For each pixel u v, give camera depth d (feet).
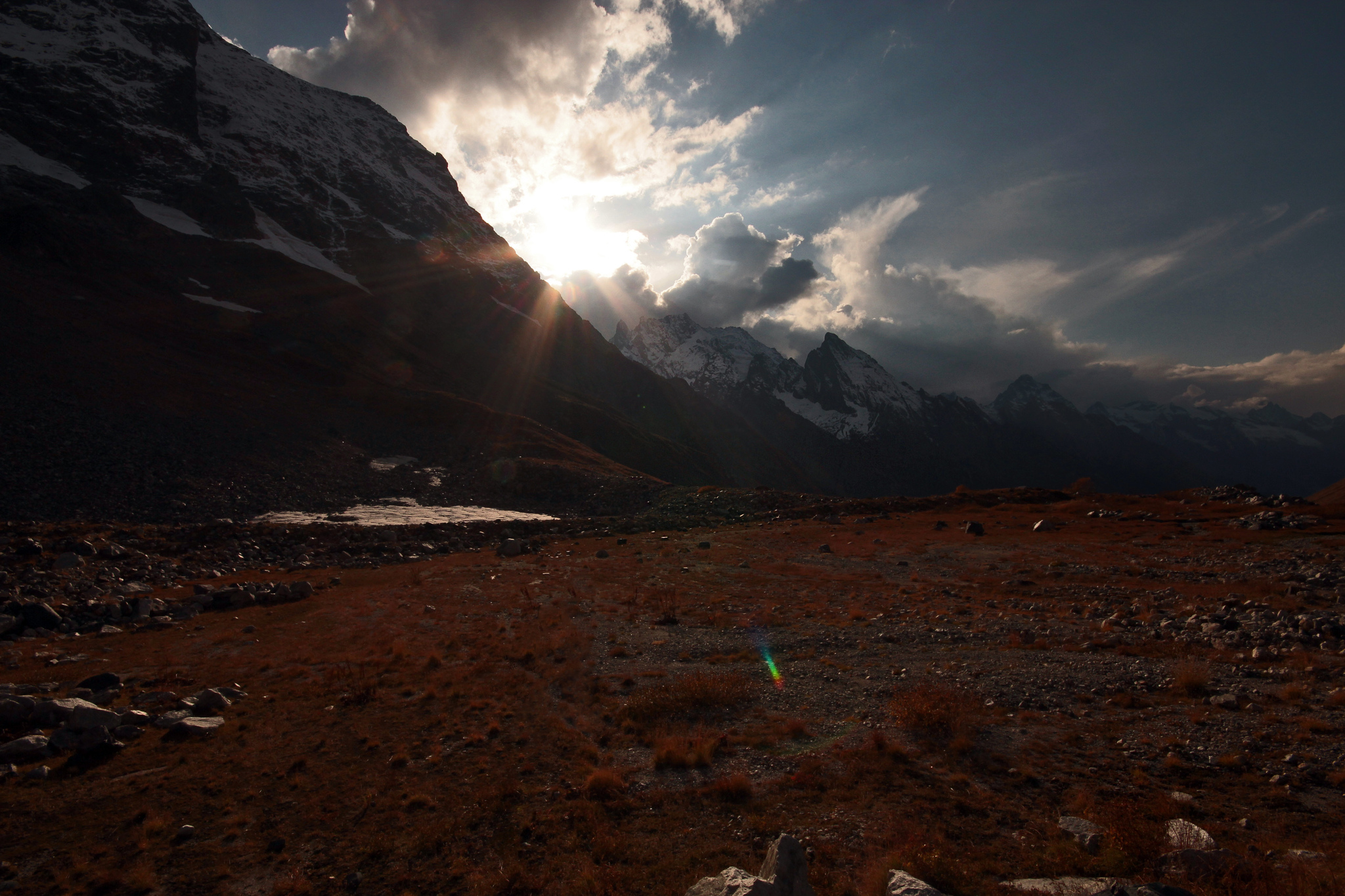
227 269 519.60
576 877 32.96
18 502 166.09
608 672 70.44
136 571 115.03
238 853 36.40
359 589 116.16
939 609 97.96
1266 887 26.40
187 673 67.41
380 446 334.85
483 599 109.70
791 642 81.61
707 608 103.91
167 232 513.45
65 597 94.89
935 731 50.01
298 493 238.48
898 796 40.16
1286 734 45.70
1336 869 27.91
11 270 344.49
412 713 57.31
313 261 627.87
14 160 483.10
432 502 272.92
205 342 381.19
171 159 608.60
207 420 268.82
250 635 83.35
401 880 33.76
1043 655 69.97
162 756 48.24
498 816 39.91
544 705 59.47
